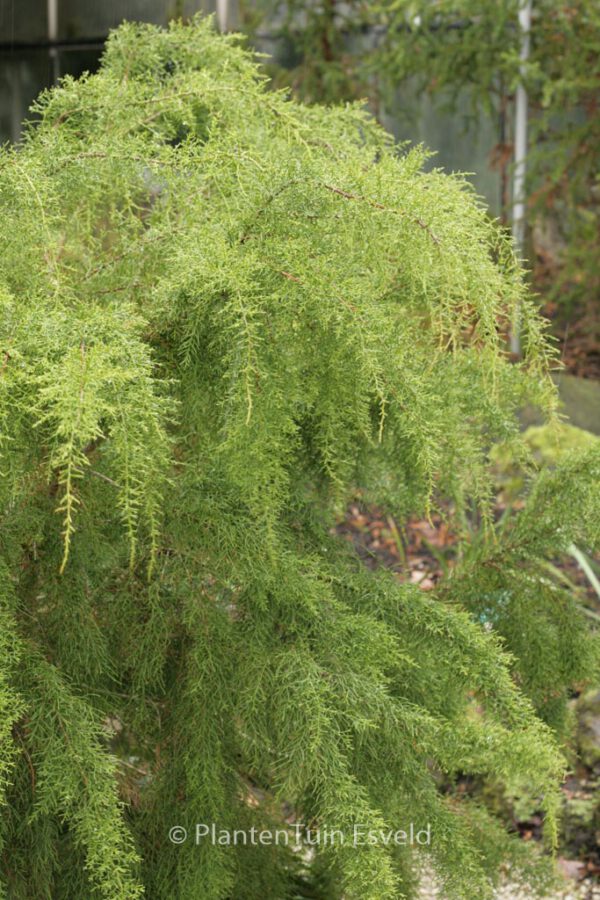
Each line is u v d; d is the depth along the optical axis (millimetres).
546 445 3604
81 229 1522
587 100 4840
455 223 1188
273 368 1164
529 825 2557
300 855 1807
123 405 1031
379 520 3611
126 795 1526
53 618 1390
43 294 1275
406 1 4609
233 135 1358
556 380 4539
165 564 1431
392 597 1491
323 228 1207
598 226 5090
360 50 5203
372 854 1262
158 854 1488
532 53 4840
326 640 1407
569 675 1675
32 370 1029
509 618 1665
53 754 1242
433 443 1193
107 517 1405
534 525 1671
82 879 1424
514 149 4887
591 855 2461
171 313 1258
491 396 1507
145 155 1371
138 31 1647
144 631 1437
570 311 5195
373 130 1713
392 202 1169
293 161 1231
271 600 1444
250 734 1427
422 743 1400
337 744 1340
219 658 1408
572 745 2617
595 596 3123
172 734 1485
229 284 1135
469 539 1924
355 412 1243
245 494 1274
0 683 1169
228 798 1519
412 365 1302
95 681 1430
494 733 1384
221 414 1241
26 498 1359
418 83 5152
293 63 5199
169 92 1499
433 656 1465
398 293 1386
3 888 1347
